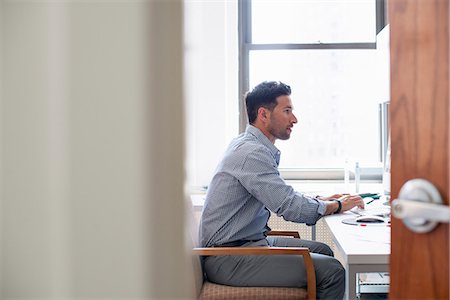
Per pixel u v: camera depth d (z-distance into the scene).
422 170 0.71
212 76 3.40
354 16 3.71
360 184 3.49
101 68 0.52
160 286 0.53
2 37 0.52
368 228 1.90
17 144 0.53
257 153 2.13
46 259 0.53
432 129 0.70
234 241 2.11
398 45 0.74
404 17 0.73
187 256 0.55
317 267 2.01
